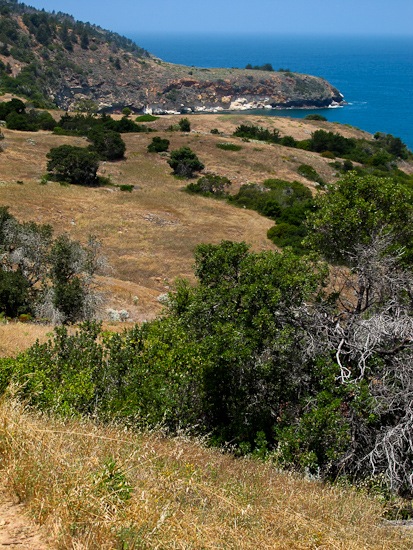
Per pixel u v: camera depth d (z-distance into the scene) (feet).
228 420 33.55
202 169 196.13
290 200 165.27
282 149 233.55
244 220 150.92
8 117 236.63
